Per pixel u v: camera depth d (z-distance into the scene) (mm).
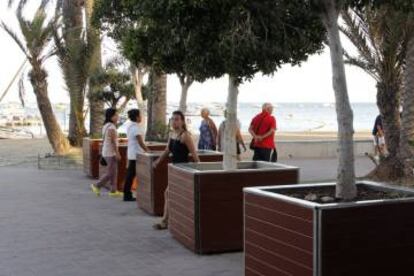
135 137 11219
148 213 9922
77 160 19562
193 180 7051
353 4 5344
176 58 6707
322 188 5691
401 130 13219
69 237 8164
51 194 12422
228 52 5293
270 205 5098
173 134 8414
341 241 4574
